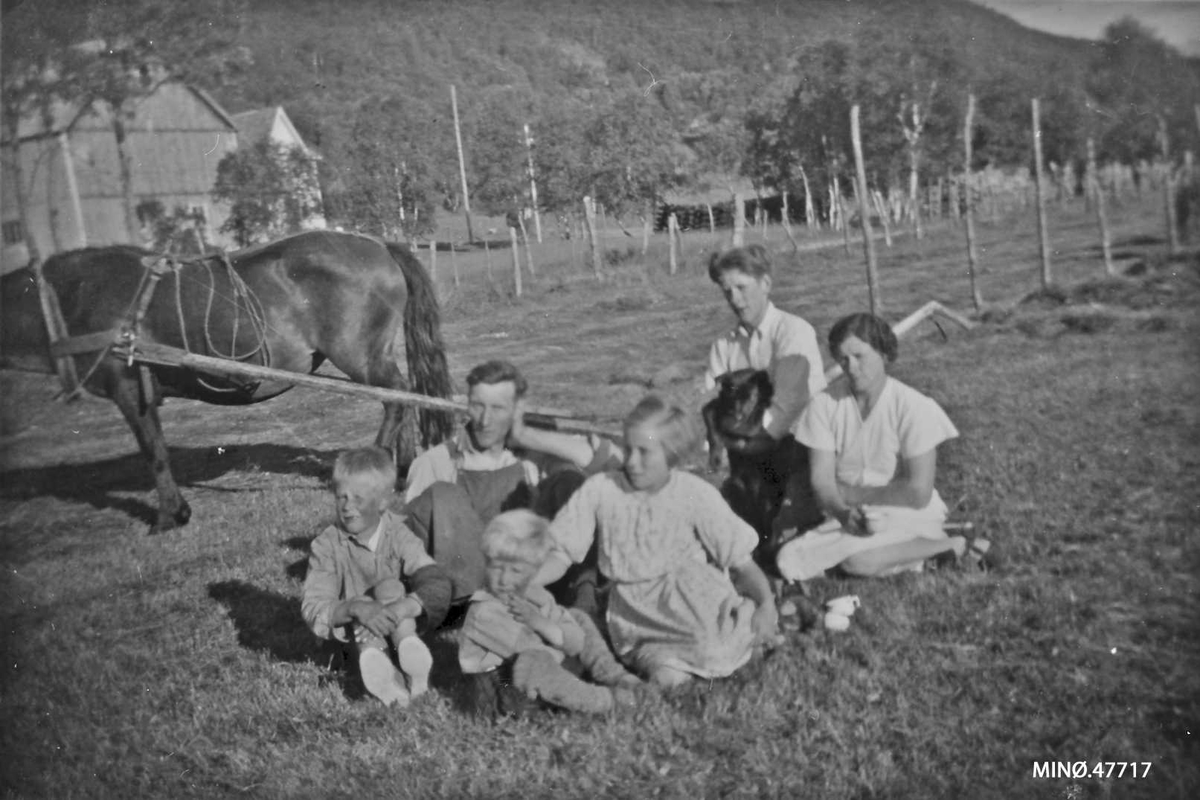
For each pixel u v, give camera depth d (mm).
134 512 3488
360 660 2668
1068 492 3080
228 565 3230
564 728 2541
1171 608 2734
